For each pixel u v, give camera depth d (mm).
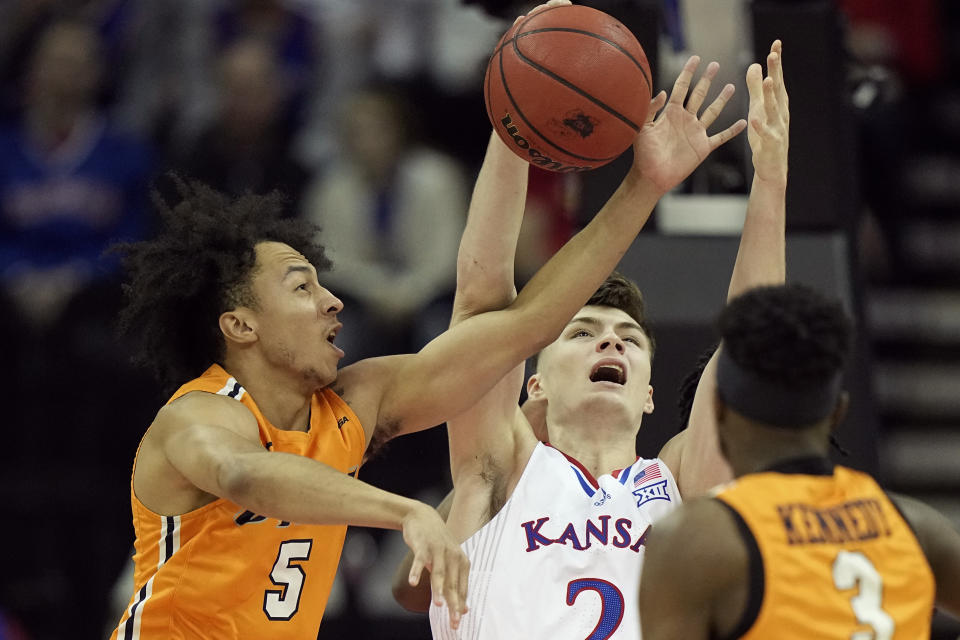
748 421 9984
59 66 27016
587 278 12383
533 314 12414
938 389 29469
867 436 16203
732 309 10086
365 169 26984
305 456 11508
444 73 29375
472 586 13141
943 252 31172
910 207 31781
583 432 13977
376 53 29375
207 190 13125
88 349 25500
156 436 11695
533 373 16156
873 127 28234
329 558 12344
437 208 26984
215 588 11711
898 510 10141
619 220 12359
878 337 29922
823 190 16875
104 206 26875
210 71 29172
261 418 11961
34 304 25906
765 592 9383
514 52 11859
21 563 24594
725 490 9797
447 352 12625
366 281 26141
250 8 29391
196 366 12867
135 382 25344
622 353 13891
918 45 31969
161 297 12641
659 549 9727
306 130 28344
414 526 9695
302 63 29172
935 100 32688
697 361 15773
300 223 13312
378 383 12781
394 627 22984
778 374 9742
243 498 10414
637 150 12297
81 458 25109
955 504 28391
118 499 24953
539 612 12883
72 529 24875
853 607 9484
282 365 12297
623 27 12008
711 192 18641
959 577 10266
